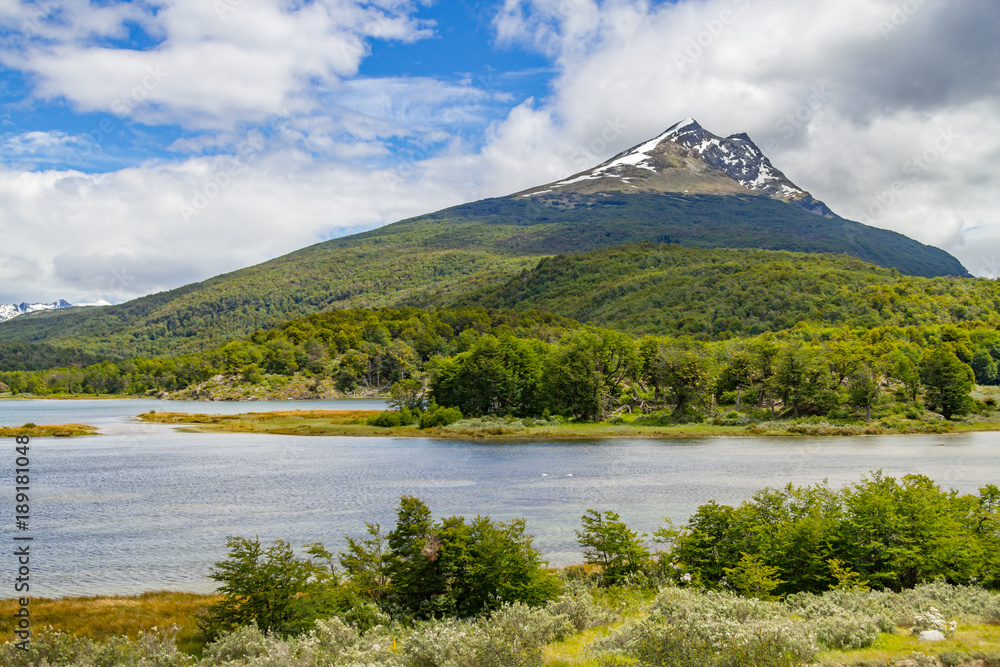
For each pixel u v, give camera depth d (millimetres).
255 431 112688
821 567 27250
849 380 122250
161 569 36500
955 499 31562
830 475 64250
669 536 31656
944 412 119312
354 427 117375
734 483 60344
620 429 108500
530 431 107562
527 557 28188
